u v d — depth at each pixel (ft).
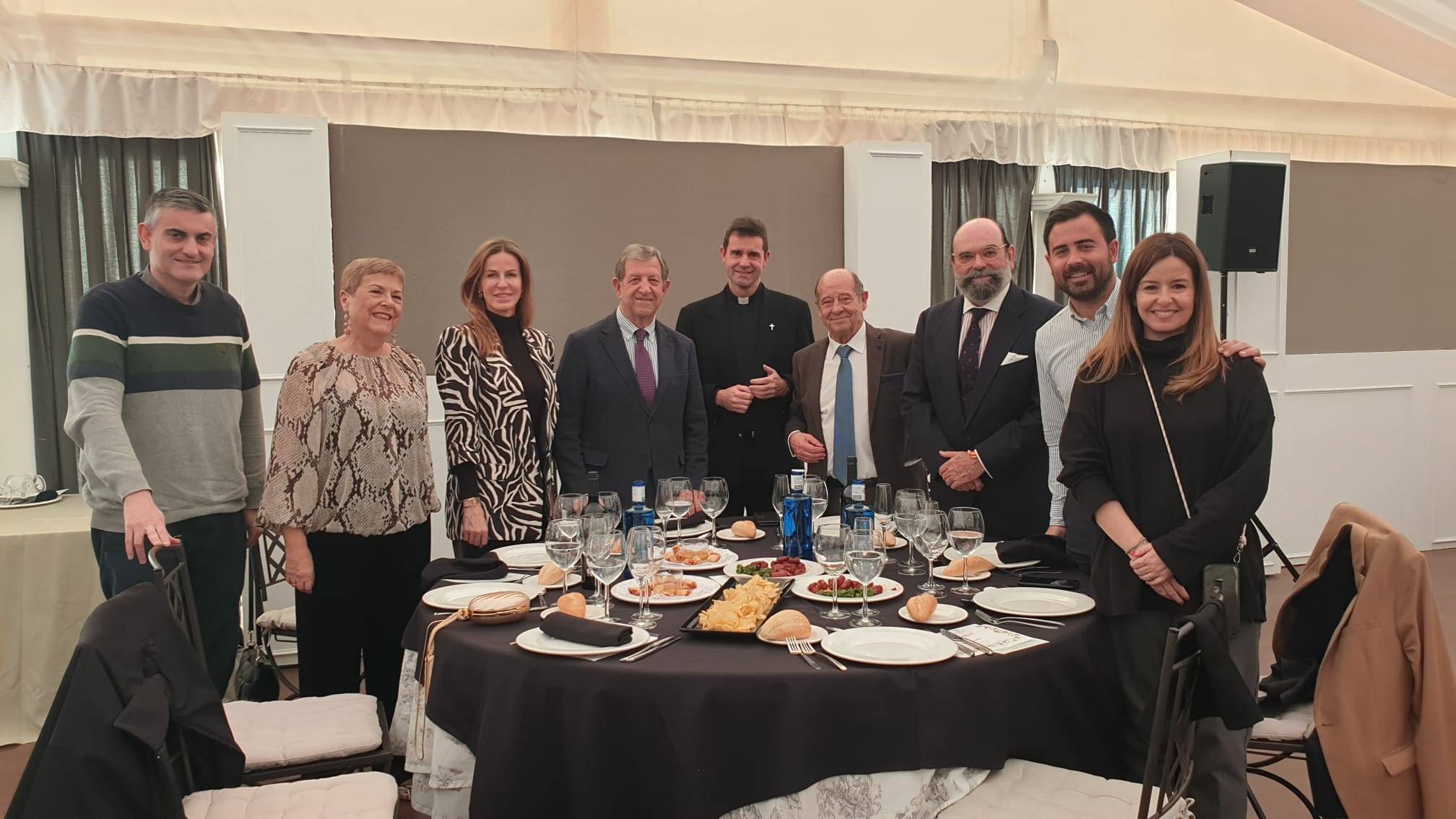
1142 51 19.94
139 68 15.21
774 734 5.75
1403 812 6.63
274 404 14.83
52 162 14.99
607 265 17.29
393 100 16.44
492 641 6.59
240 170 14.55
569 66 17.25
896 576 8.34
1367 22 19.88
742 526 9.77
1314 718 6.86
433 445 16.11
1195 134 20.24
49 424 15.12
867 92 18.70
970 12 19.27
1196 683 5.70
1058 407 9.16
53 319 15.10
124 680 5.35
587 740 5.95
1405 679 6.66
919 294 18.06
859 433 11.37
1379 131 21.16
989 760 5.96
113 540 8.73
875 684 5.80
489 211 16.62
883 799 5.79
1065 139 19.56
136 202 15.37
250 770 6.95
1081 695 6.66
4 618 11.26
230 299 9.51
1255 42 20.36
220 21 15.81
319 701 8.02
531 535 9.96
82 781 5.00
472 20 17.12
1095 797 5.96
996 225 10.51
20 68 14.61
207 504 9.04
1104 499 7.07
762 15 18.43
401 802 9.66
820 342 11.91
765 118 18.33
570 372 10.97
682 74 17.81
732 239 12.41
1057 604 7.27
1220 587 6.66
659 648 6.32
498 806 6.13
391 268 9.25
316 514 9.00
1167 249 7.00
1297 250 19.15
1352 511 7.54
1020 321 10.37
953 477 9.98
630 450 10.95
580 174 17.04
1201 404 6.95
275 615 11.41
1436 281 20.11
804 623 6.47
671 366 11.21
